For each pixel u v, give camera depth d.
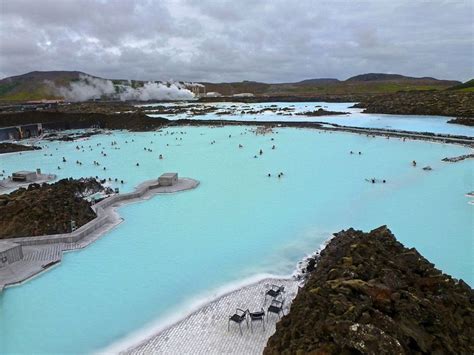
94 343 19.44
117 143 86.19
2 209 33.38
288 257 28.92
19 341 19.67
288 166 60.12
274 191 46.78
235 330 19.61
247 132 97.25
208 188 48.66
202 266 27.69
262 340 18.72
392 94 170.62
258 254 29.55
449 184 47.50
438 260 27.64
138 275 26.39
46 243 30.64
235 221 36.84
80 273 26.69
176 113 142.50
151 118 114.50
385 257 21.33
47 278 25.92
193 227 35.44
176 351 18.31
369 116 122.81
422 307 16.36
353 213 38.25
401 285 18.09
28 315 21.86
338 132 93.56
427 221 35.44
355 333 14.15
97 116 117.12
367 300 16.70
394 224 34.91
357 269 19.72
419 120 108.31
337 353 14.00
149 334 19.92
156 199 44.16
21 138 95.25
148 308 22.42
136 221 37.12
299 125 104.88
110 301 23.22
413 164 57.84
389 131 89.69
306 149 74.00
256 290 23.80
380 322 15.09
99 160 68.38
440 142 76.00
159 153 73.50
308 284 20.58
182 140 88.19
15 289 24.55
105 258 29.00
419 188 46.25
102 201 41.34
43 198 34.69
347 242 24.98
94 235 32.97
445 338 15.14
